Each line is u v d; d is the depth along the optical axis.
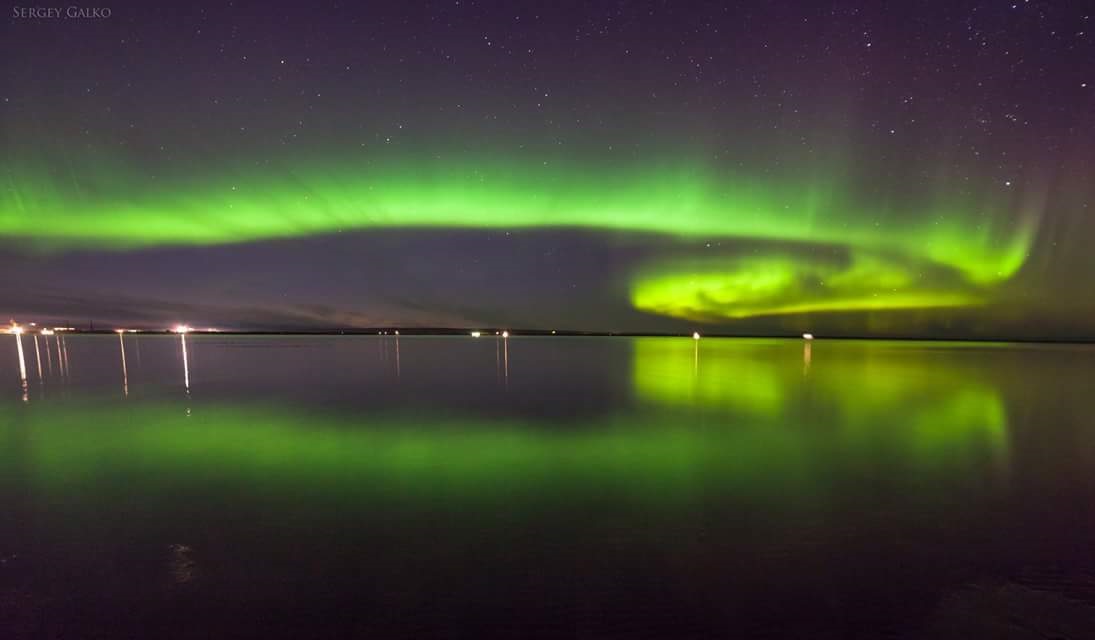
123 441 6.64
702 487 4.88
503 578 3.18
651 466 5.61
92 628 2.71
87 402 9.81
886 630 2.68
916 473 5.34
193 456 5.96
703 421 8.10
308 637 2.64
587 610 2.85
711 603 2.91
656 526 3.95
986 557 3.45
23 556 3.47
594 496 4.62
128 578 3.19
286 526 3.95
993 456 5.99
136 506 4.36
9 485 4.91
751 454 6.07
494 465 5.61
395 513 4.21
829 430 7.41
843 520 4.07
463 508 4.32
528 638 2.62
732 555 3.48
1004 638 2.61
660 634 2.64
